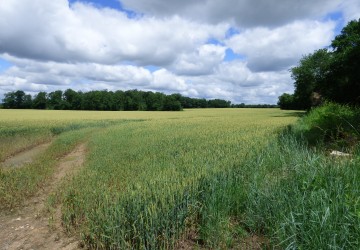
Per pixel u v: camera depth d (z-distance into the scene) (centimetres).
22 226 633
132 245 486
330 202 437
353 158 578
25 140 1930
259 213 488
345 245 365
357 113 1270
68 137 2017
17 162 1421
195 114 6138
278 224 438
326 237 369
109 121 3634
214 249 461
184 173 720
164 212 489
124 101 9962
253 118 3734
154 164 927
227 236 472
